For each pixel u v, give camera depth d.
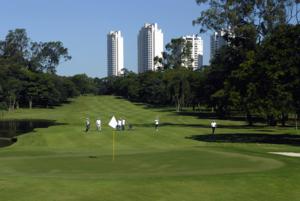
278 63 48.59
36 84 169.00
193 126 76.81
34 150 40.00
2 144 57.09
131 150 34.75
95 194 17.61
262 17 68.62
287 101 49.78
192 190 18.30
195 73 141.25
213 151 30.62
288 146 45.84
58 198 17.11
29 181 19.59
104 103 197.12
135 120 95.06
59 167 24.83
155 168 23.84
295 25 50.78
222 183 19.33
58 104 192.00
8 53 196.38
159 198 17.27
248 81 53.47
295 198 17.81
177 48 167.38
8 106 155.50
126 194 17.66
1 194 17.53
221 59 84.62
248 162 25.27
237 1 69.00
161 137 56.12
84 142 51.56
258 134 61.28
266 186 19.11
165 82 157.88
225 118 104.06
